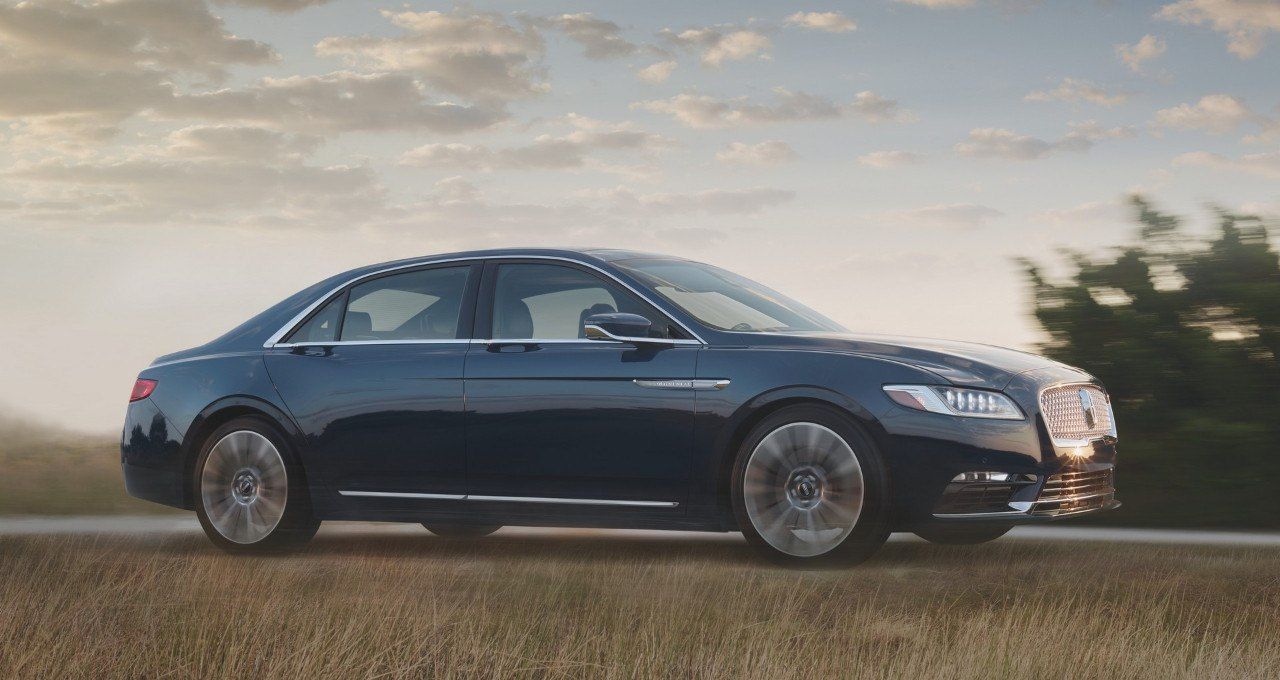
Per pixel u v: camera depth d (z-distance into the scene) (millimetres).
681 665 4645
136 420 8211
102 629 5207
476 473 7207
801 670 4512
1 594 5801
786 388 6535
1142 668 4547
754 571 6391
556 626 5203
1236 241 8781
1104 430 7012
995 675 4438
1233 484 8367
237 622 5180
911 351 6605
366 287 7852
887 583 6055
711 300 7289
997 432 6348
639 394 6828
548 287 7363
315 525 7750
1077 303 8844
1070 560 6746
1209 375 8547
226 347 8109
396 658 4688
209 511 7867
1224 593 5930
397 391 7426
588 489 6941
